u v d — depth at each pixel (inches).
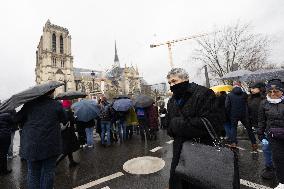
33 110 163.6
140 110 389.1
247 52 1066.7
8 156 339.0
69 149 253.9
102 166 255.4
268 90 161.0
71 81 3309.5
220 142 96.5
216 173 87.3
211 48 1120.8
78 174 234.5
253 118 253.6
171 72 111.2
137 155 292.4
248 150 275.4
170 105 114.7
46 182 159.2
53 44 3282.5
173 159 109.7
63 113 173.0
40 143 157.5
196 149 95.7
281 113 152.9
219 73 1123.3
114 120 377.4
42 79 3157.0
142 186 191.5
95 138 460.1
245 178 193.2
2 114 250.5
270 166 190.2
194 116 102.5
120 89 3503.9
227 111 272.1
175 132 107.0
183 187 105.0
